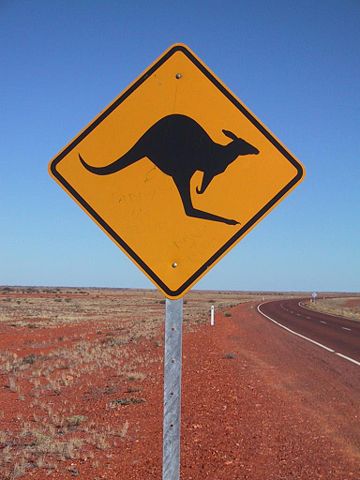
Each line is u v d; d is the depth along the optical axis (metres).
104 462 6.57
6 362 17.20
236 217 2.76
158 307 65.56
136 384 12.12
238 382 12.05
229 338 23.05
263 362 15.51
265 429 8.02
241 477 5.96
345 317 44.78
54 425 8.62
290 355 17.23
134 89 2.79
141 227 2.74
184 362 15.48
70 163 2.76
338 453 6.93
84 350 19.17
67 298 91.00
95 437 7.66
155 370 14.07
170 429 2.56
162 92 2.80
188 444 7.19
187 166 2.76
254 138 2.80
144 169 2.76
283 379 12.58
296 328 29.53
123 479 5.92
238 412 9.10
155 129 2.78
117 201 2.75
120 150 2.77
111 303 76.25
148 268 2.73
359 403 10.03
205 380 12.32
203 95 2.80
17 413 9.71
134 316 45.25
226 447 7.07
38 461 6.57
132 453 6.89
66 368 15.38
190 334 25.16
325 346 20.16
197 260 2.74
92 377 13.37
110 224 2.74
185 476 5.98
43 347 22.02
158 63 2.81
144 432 7.91
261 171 2.79
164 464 2.55
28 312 48.62
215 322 34.12
